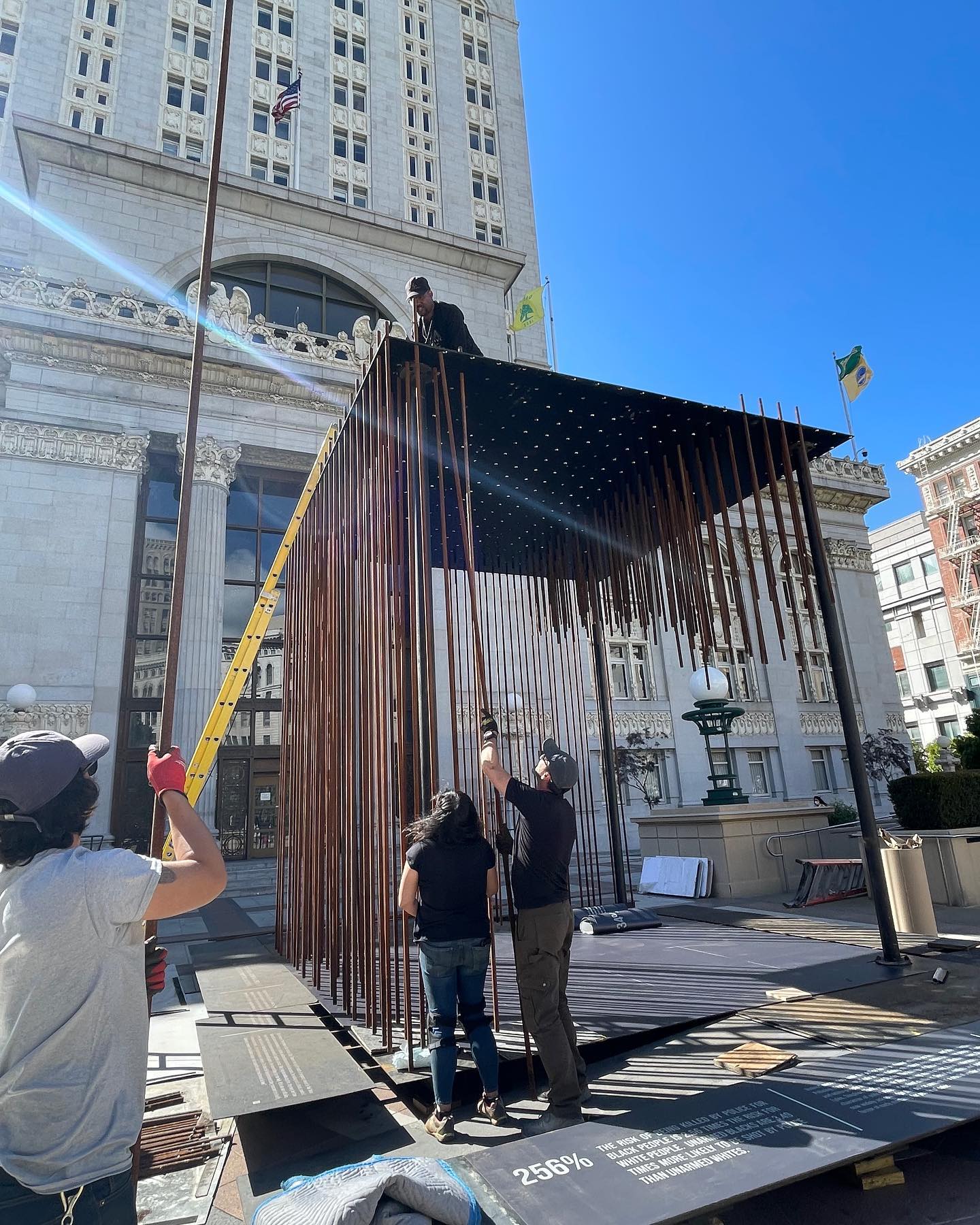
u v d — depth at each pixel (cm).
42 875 162
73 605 1712
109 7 2578
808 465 639
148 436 1891
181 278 2267
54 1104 147
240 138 2656
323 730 586
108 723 1680
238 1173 310
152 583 1908
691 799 2391
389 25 3145
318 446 2083
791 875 1070
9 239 2103
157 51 2583
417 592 471
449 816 355
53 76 2383
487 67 3447
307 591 675
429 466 656
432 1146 311
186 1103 398
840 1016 417
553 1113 316
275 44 2855
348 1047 410
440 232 2683
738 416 605
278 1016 474
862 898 937
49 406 1808
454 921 344
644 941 682
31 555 1703
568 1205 225
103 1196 146
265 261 2475
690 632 639
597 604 840
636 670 2473
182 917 1160
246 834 1914
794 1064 343
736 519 2667
